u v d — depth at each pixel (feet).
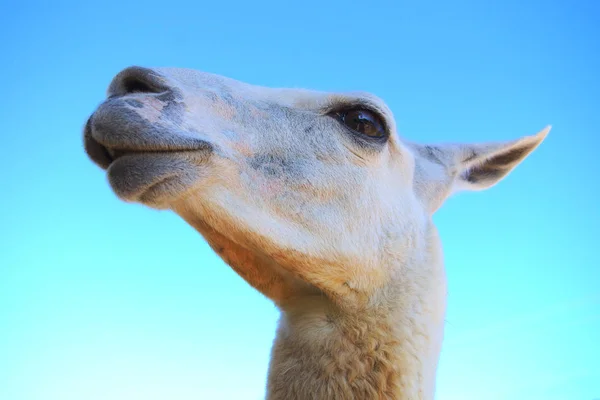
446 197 2.50
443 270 2.27
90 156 1.92
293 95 2.19
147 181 1.80
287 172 2.02
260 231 1.95
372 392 1.99
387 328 2.04
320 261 2.01
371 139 2.16
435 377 2.15
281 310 2.19
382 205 2.14
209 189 1.90
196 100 1.96
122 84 1.93
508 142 2.60
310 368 2.03
